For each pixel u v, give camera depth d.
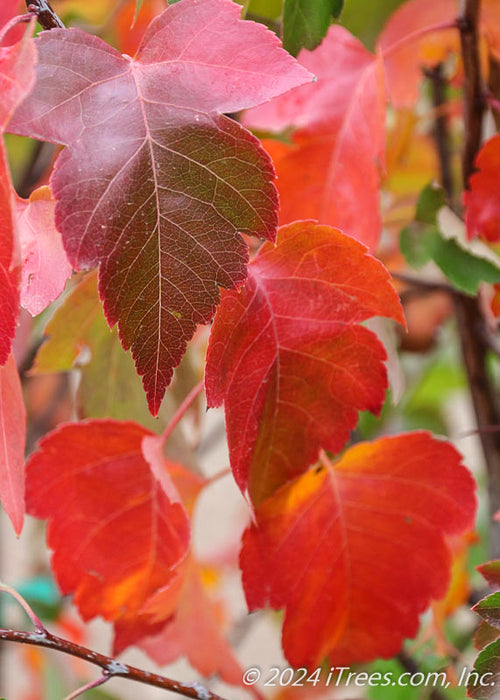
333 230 0.32
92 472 0.36
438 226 0.40
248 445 0.32
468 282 0.39
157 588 0.37
